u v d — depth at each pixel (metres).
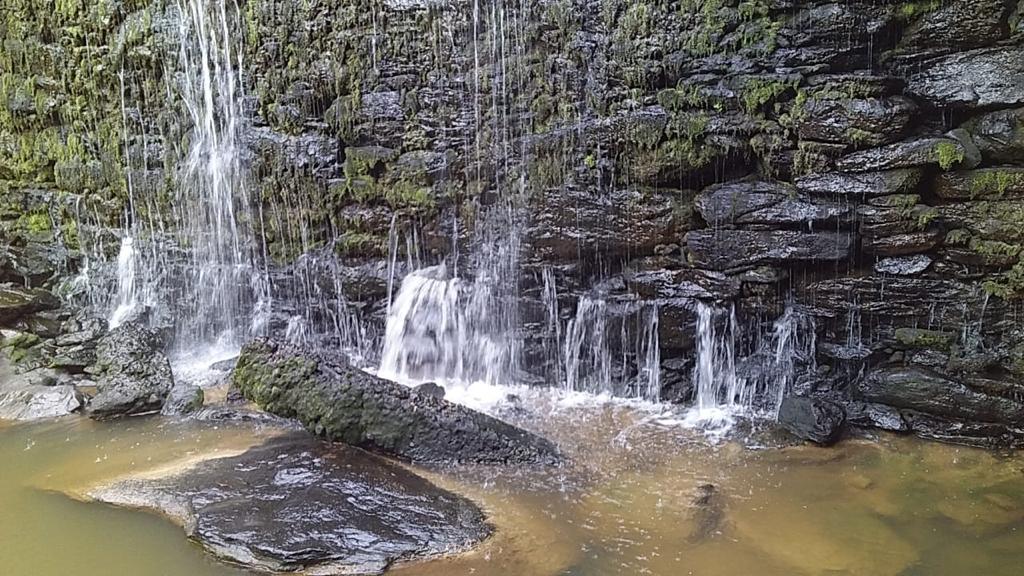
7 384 8.05
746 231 6.75
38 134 10.37
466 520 5.14
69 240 10.21
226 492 5.54
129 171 9.74
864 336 6.64
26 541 5.05
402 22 8.11
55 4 9.86
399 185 8.26
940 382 6.25
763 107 6.65
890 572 4.53
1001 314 6.11
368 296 8.57
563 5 7.33
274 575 4.59
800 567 4.60
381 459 6.09
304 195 8.75
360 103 8.40
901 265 6.37
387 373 8.32
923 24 6.20
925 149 6.08
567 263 7.59
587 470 5.90
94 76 9.80
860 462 5.93
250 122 8.99
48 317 9.48
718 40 6.79
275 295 9.10
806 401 6.44
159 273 9.67
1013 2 5.89
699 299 7.05
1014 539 4.83
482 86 7.80
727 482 5.67
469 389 7.74
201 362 8.92
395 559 4.70
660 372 7.31
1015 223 5.91
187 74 9.30
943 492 5.44
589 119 7.31
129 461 6.29
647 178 7.13
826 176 6.44
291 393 6.39
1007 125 5.98
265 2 8.72
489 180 7.86
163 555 4.85
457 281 8.07
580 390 7.66
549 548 4.84
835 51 6.39
